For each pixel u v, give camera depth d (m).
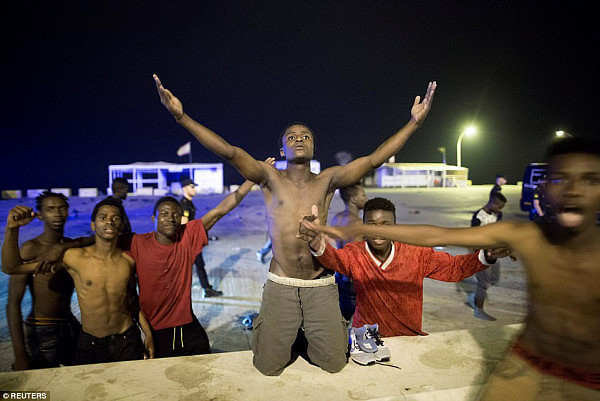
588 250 1.57
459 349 2.96
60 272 3.31
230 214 17.34
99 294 3.06
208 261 8.79
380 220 3.06
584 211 1.55
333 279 2.75
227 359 2.84
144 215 17.23
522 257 1.73
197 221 3.65
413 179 37.16
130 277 3.26
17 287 3.16
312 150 2.63
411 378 2.60
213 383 2.53
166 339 3.41
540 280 1.68
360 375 2.63
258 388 2.49
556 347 1.67
